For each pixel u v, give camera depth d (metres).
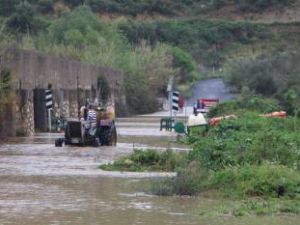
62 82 138.50
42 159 73.62
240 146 61.09
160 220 40.66
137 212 43.00
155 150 70.31
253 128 86.62
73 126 90.62
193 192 49.56
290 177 49.84
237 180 50.47
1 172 61.84
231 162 57.47
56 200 47.00
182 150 80.88
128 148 88.19
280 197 47.81
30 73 115.62
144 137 110.00
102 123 92.12
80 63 156.88
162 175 59.66
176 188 49.81
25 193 49.84
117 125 149.75
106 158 74.88
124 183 55.16
